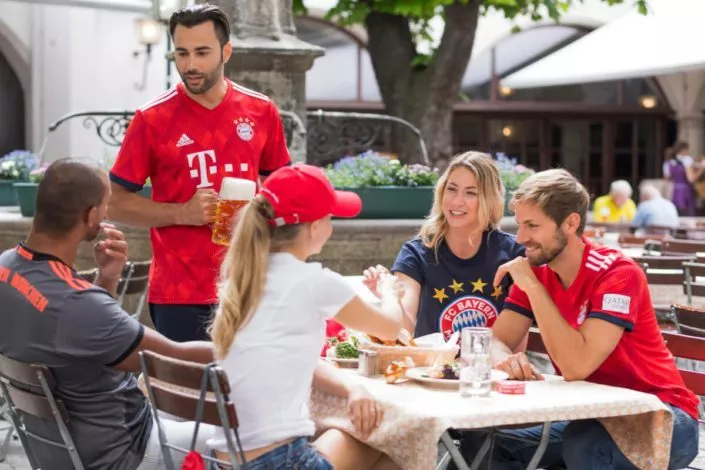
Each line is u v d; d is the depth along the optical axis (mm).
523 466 4340
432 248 4863
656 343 4160
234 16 8148
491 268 4820
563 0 17344
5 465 5727
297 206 3549
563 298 4180
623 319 4023
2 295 3662
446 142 15406
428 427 3498
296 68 8156
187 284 4598
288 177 3572
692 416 4145
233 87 4715
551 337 4027
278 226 3576
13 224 8039
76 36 19219
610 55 16031
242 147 4656
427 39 15977
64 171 3660
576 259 4148
